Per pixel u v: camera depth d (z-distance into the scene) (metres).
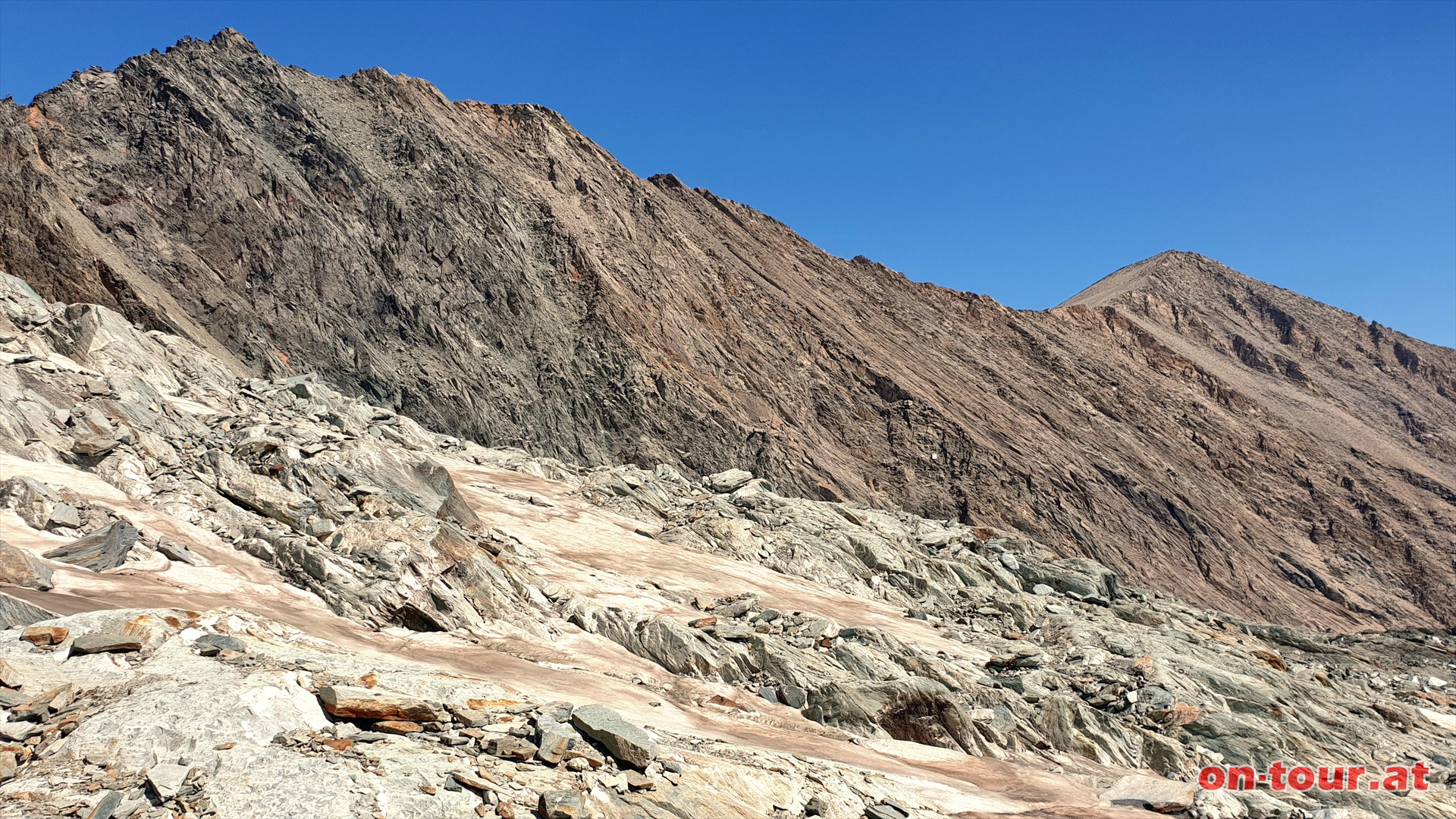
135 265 64.94
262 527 22.55
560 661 20.95
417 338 75.19
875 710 22.34
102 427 24.47
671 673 22.94
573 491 40.97
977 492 93.50
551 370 79.94
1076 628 34.81
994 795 18.53
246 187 75.00
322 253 75.62
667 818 12.46
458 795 11.35
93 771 10.38
